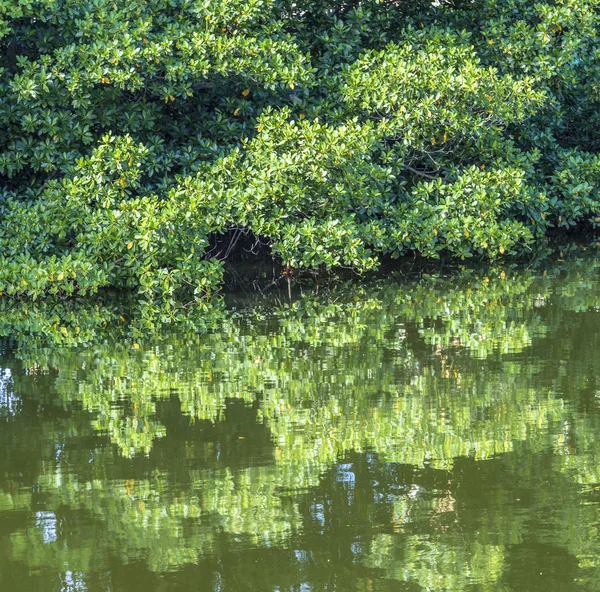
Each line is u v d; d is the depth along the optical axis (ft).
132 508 33.04
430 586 27.22
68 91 79.92
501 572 28.04
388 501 33.27
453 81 85.81
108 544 30.35
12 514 32.73
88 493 34.45
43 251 79.46
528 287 77.15
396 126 86.33
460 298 73.20
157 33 83.25
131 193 85.35
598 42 105.50
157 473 36.32
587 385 47.24
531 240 92.94
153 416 43.62
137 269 77.25
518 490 34.04
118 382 49.90
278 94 88.48
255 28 86.69
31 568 28.81
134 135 87.56
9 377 51.42
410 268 90.12
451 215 89.92
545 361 52.16
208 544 30.17
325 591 27.02
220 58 80.48
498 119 91.86
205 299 76.43
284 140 80.48
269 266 92.48
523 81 90.17
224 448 39.01
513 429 40.73
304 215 85.76
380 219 91.50
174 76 80.53
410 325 63.05
